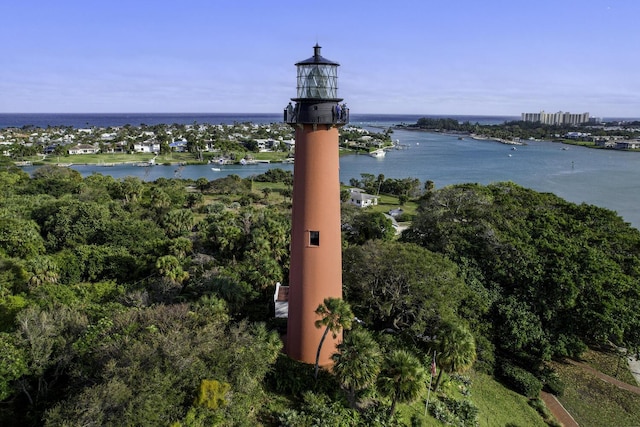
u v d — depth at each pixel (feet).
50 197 224.53
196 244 155.02
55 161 520.42
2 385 65.21
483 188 168.14
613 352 117.80
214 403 59.26
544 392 99.86
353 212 211.20
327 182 74.90
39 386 70.64
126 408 54.80
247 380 65.51
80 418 54.03
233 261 132.57
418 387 67.72
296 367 78.95
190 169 509.76
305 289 79.05
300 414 69.67
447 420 77.82
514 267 112.68
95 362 65.98
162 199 224.74
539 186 395.96
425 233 139.54
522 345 104.94
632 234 141.69
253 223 173.58
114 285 122.01
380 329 102.17
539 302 106.83
